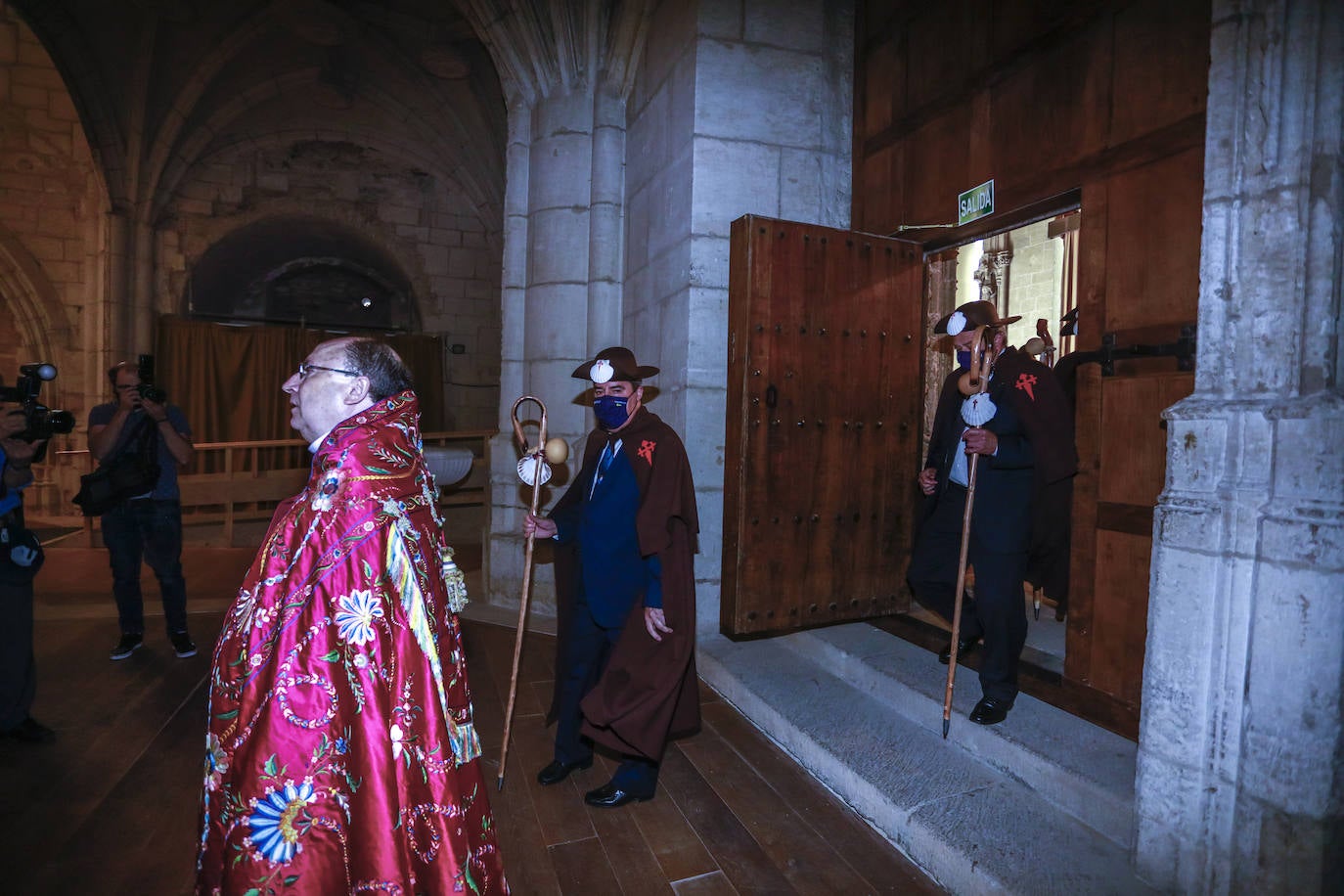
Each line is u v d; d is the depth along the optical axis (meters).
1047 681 3.00
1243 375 1.82
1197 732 1.84
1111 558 2.65
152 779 2.88
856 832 2.58
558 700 3.04
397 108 11.09
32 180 10.69
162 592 4.21
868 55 4.44
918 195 3.95
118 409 3.99
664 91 4.82
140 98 9.97
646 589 2.73
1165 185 2.54
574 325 5.66
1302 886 1.64
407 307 13.64
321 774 1.30
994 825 2.33
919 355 4.19
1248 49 1.79
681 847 2.48
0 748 3.09
